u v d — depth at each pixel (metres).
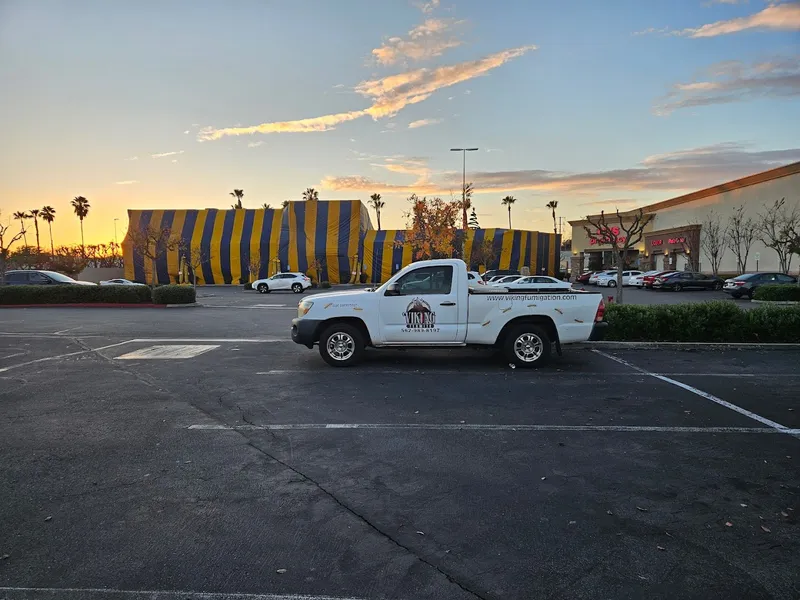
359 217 54.19
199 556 3.19
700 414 6.23
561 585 2.91
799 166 34.38
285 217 54.12
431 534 3.47
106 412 6.36
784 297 23.00
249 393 7.33
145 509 3.82
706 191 45.00
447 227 36.03
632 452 4.98
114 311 21.91
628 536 3.44
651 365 9.32
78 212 86.62
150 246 46.59
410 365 9.35
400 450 5.05
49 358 10.26
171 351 11.11
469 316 8.95
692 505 3.88
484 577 2.99
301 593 2.84
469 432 5.59
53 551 3.25
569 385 7.77
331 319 9.28
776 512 3.76
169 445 5.20
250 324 16.72
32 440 5.34
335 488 4.19
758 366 9.20
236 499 3.99
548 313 8.93
